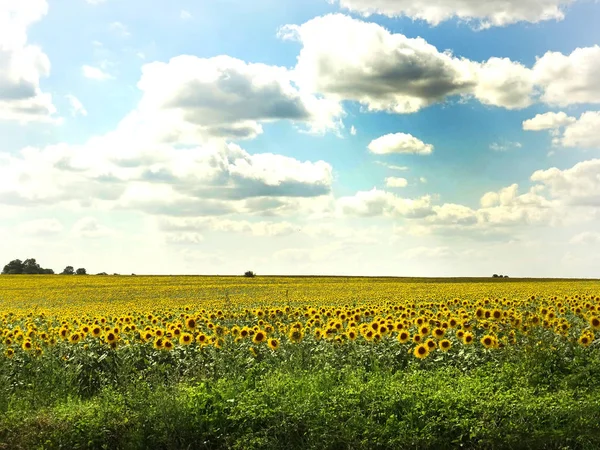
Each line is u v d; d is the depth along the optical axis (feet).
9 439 33.53
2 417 35.29
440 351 47.37
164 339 47.50
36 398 39.63
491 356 45.96
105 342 48.60
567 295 113.19
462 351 46.26
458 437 31.96
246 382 39.42
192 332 53.72
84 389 43.86
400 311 65.82
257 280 253.24
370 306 77.87
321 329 52.65
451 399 34.47
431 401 34.71
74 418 34.91
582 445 31.60
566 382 39.47
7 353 46.93
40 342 50.75
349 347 48.65
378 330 49.11
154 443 33.60
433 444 31.99
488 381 39.17
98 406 36.14
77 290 179.32
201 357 46.32
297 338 48.52
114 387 41.93
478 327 53.57
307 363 46.03
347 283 219.20
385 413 33.94
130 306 111.24
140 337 50.98
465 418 32.83
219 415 34.58
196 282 233.96
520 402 34.24
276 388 37.27
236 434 33.47
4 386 41.75
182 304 116.06
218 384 38.55
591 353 44.86
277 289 171.94
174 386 38.65
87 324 59.16
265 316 64.64
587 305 60.59
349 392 35.83
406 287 171.53
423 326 49.21
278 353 47.65
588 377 40.55
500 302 76.79
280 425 33.17
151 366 45.50
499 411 33.55
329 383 38.88
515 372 41.42
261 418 33.96
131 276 300.61
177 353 47.80
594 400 34.86
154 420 34.50
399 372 41.98
